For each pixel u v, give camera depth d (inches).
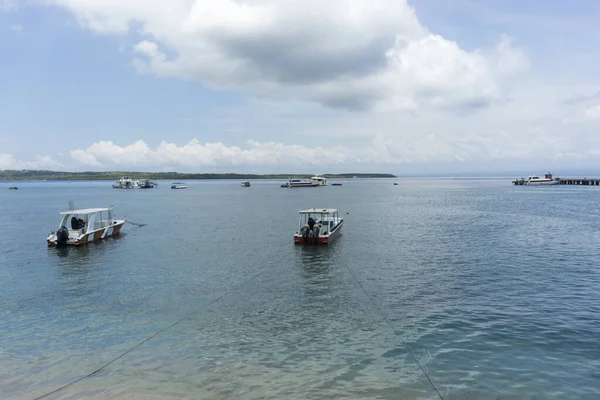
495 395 499.8
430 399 491.8
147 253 1432.1
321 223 1702.8
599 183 6939.0
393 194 5807.1
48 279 1079.6
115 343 661.9
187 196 5634.8
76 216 2001.7
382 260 1279.5
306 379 538.3
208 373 556.7
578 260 1241.4
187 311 816.3
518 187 7268.7
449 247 1494.8
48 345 657.0
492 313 781.9
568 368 564.4
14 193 6948.8
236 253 1418.6
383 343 649.0
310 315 784.3
